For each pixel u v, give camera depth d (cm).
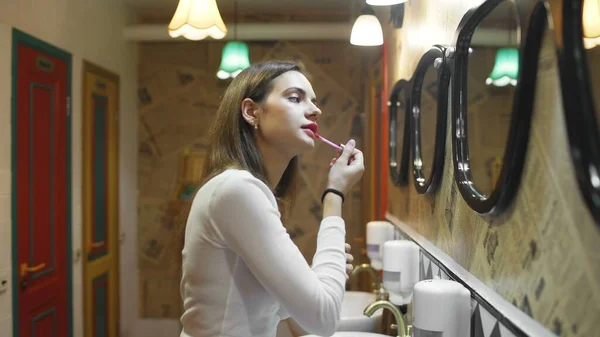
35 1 255
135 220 409
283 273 89
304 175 409
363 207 387
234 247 91
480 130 111
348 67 407
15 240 235
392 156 251
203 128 412
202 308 95
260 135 107
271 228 91
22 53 243
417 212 187
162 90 412
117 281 367
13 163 234
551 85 80
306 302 88
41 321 259
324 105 408
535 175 86
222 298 94
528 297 88
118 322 368
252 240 90
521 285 91
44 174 264
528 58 85
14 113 235
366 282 364
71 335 293
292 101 105
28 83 248
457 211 132
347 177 110
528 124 88
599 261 66
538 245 84
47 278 266
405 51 219
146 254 414
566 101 68
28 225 247
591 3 65
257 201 91
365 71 391
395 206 242
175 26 219
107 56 350
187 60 411
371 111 351
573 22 68
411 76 200
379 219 310
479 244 114
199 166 388
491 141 104
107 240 349
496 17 103
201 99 412
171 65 412
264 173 106
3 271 225
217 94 411
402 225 220
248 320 95
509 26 95
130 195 396
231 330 94
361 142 406
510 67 94
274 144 106
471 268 119
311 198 409
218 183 94
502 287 100
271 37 383
